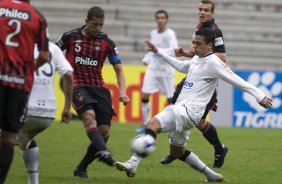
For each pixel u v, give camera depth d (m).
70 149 35.16
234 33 74.38
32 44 20.23
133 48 70.88
